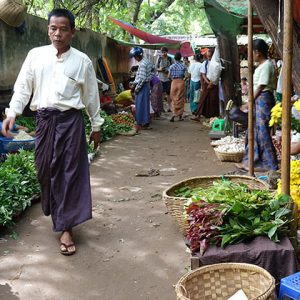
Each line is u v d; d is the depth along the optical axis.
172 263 3.98
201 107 12.45
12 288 3.60
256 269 2.89
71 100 4.12
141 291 3.55
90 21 15.60
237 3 6.33
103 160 7.85
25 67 4.17
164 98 17.11
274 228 3.18
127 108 13.52
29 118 8.73
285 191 3.58
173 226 4.78
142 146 9.16
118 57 16.80
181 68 12.60
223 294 2.95
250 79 5.30
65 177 4.19
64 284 3.67
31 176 5.58
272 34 3.78
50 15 4.07
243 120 6.52
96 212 5.24
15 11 7.94
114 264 3.99
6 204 4.81
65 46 4.11
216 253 3.07
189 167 7.36
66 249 4.17
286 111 3.47
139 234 4.60
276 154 6.35
